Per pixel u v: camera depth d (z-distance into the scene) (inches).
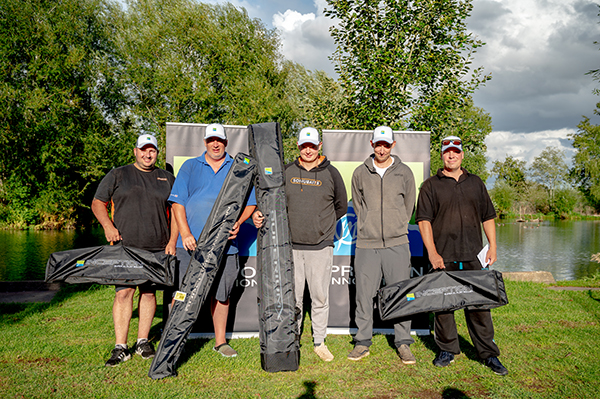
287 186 139.1
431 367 129.0
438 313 129.7
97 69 727.1
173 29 686.5
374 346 149.3
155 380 117.4
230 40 715.4
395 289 129.4
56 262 125.2
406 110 304.8
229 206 130.7
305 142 135.9
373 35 309.4
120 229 131.8
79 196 909.2
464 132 311.3
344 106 315.6
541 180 3090.6
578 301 218.7
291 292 129.8
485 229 134.1
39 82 748.6
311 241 137.3
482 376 122.1
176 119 661.9
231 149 164.7
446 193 132.0
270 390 112.7
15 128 733.9
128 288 130.1
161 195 135.3
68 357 134.0
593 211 3016.7
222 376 121.4
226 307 140.3
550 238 1261.1
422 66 293.6
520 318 181.5
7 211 901.8
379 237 138.3
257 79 638.5
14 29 714.8
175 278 133.3
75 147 805.9
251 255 162.6
